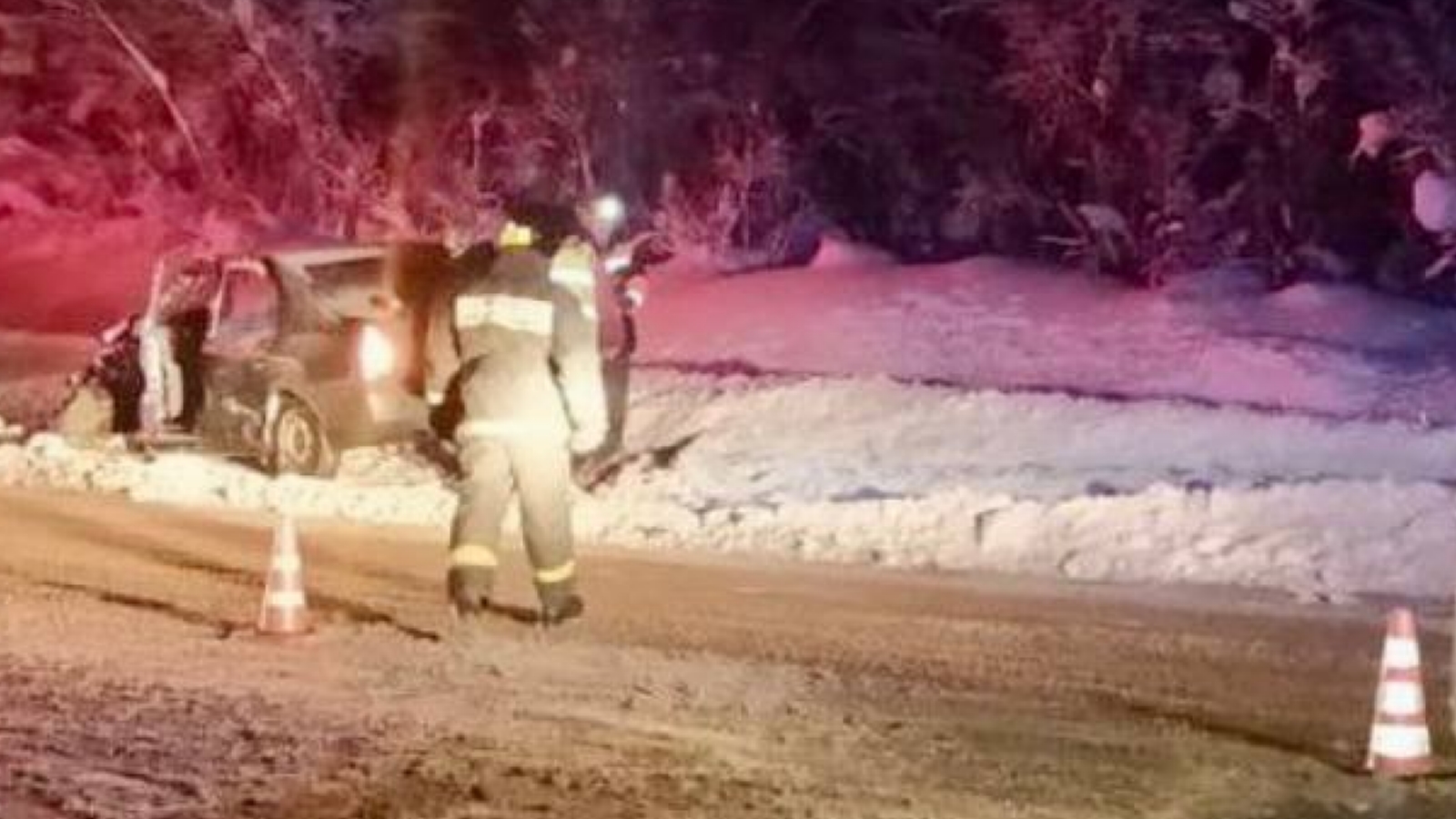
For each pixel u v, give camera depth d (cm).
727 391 2183
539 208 1362
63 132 3572
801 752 1027
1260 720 1121
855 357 2417
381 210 3114
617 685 1169
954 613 1421
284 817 895
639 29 3052
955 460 2019
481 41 3206
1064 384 2305
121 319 2997
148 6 3319
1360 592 1545
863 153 3122
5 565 1551
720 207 2930
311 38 3191
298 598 1293
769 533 1708
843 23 3138
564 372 1318
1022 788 968
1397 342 2419
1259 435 2031
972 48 3033
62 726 1053
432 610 1387
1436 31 2652
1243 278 2653
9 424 2378
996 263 2739
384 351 1914
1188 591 1539
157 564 1562
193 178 3397
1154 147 2673
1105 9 2716
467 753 1009
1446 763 1032
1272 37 2688
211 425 2017
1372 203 2759
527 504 1328
